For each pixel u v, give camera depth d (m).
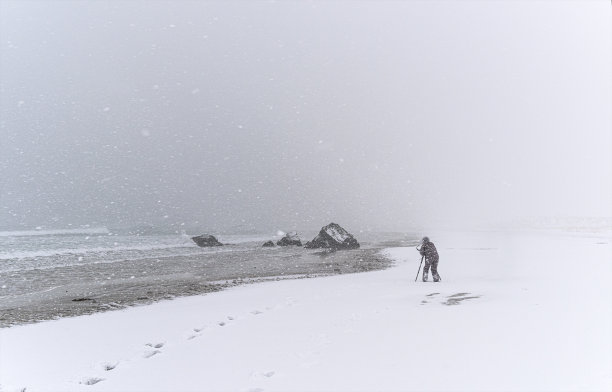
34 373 6.64
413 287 13.87
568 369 4.52
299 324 8.80
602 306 7.73
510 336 6.09
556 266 17.50
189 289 17.05
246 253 38.19
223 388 5.38
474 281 14.55
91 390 5.73
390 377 4.92
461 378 4.61
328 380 5.09
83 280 20.86
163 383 5.77
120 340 8.57
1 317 11.80
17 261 30.06
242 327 8.95
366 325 8.04
